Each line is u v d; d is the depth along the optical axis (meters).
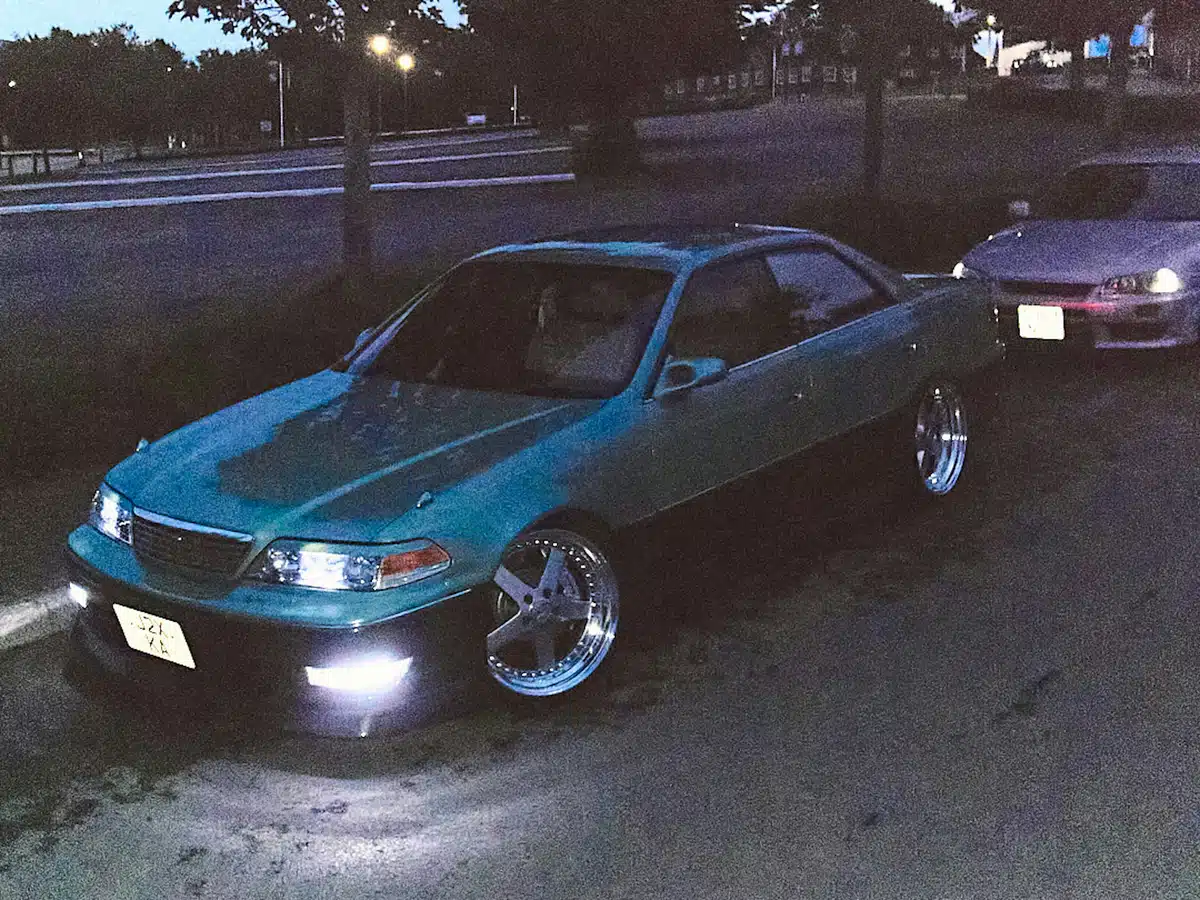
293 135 89.19
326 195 27.53
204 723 4.05
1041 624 4.66
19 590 5.00
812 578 5.20
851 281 5.59
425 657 3.62
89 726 4.08
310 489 3.83
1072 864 3.15
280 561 3.62
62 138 77.88
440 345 4.87
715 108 71.06
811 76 83.00
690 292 4.76
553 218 21.09
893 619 4.75
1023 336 8.66
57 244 19.70
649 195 24.73
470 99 87.69
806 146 36.66
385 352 4.98
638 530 4.27
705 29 26.84
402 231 20.00
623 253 4.96
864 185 16.61
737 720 3.97
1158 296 8.30
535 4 27.02
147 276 15.70
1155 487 6.28
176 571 3.79
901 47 16.56
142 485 4.06
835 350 5.23
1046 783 3.54
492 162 36.38
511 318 4.84
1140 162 9.77
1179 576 5.11
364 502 3.72
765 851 3.25
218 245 18.84
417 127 87.62
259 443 4.23
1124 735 3.80
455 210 23.16
